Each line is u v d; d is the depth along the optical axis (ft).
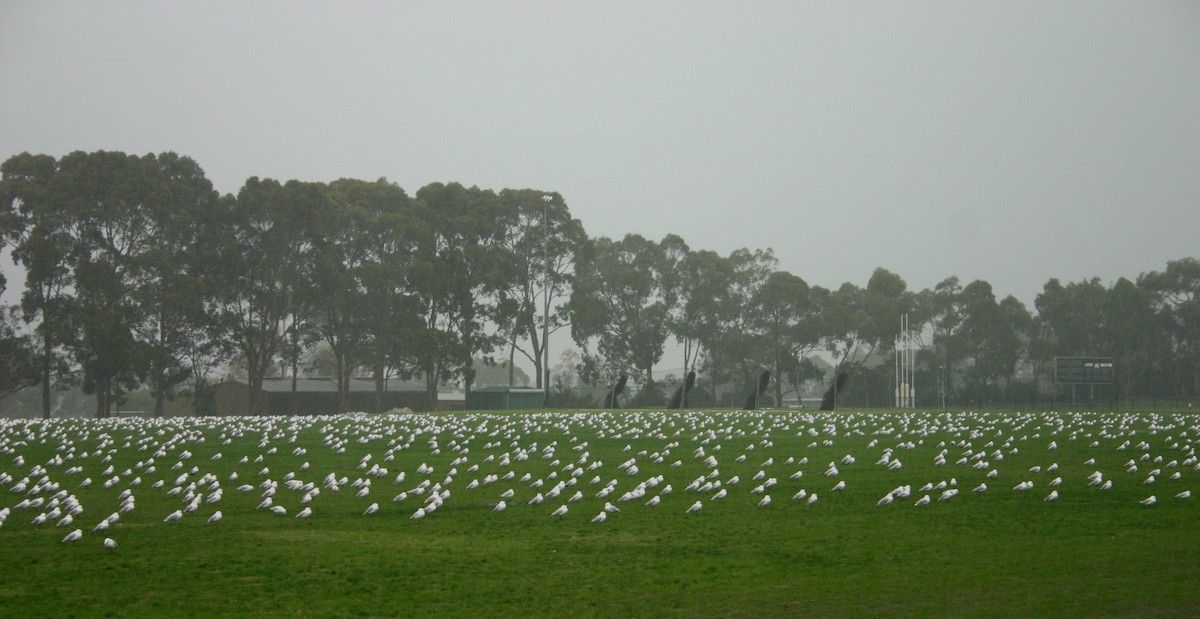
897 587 100.27
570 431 276.82
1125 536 121.08
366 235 447.83
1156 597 94.73
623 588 100.89
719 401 599.16
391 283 429.79
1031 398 523.70
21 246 390.21
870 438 257.14
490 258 464.65
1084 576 102.83
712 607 94.43
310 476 181.37
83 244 405.80
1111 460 199.62
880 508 142.51
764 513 139.23
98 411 414.00
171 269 400.26
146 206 404.77
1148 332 575.38
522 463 201.05
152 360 402.52
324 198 429.38
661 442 247.50
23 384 419.13
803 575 105.40
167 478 178.19
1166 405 486.38
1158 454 209.77
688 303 552.00
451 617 91.76
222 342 435.53
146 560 111.45
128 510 141.38
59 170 412.98
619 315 552.41
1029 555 112.27
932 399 584.81
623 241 552.41
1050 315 606.55
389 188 476.95
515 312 479.82
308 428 289.74
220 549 117.19
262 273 421.18
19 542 119.96
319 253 427.33
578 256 516.32
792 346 584.81
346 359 455.22
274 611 93.20
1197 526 126.62
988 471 181.78
